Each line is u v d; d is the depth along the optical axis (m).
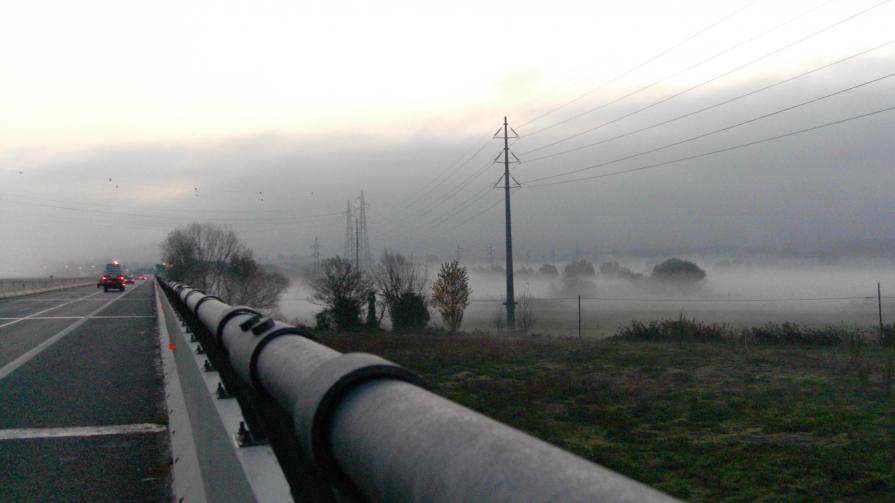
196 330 8.66
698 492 6.92
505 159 43.97
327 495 2.31
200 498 4.56
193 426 5.66
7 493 6.06
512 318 40.75
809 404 11.16
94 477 6.52
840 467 7.55
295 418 1.93
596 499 0.90
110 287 64.25
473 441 1.18
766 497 6.73
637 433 9.40
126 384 11.70
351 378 1.75
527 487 0.98
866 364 15.31
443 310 38.22
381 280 41.22
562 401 11.82
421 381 1.81
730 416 10.36
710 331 24.56
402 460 1.28
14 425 8.62
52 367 13.80
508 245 42.12
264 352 2.95
